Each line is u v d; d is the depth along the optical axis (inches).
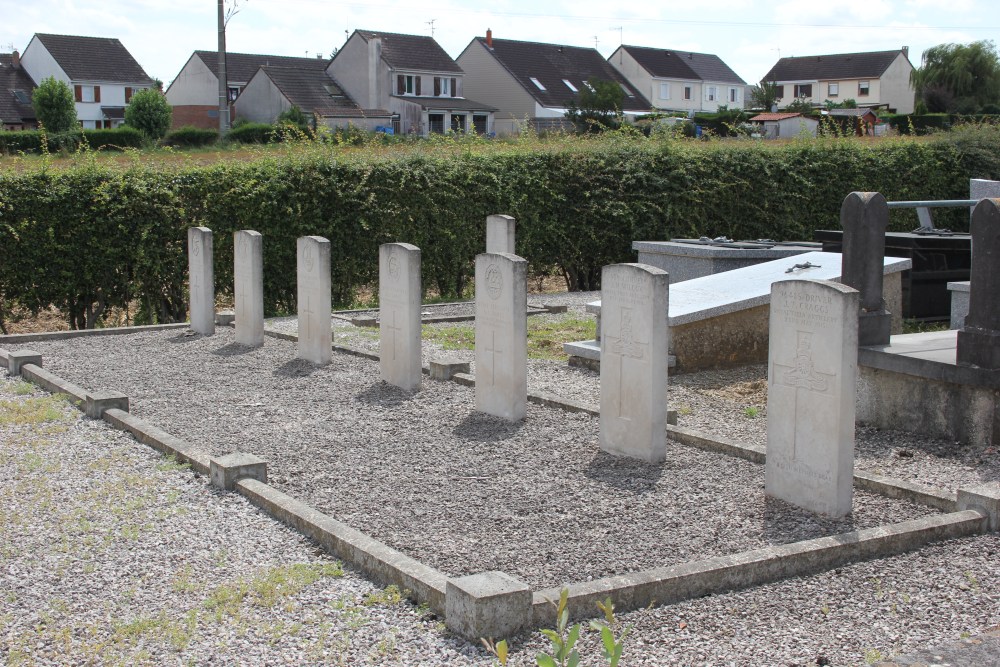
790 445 268.8
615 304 315.3
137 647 187.9
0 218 594.9
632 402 313.4
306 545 240.8
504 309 361.7
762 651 183.5
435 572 210.2
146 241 634.2
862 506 268.1
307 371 460.4
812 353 259.6
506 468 308.2
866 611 202.1
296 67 2517.2
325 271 467.2
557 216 794.2
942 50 2942.9
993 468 307.7
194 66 2800.2
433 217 734.5
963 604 205.2
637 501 275.1
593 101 2164.1
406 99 2464.3
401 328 416.2
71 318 637.3
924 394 341.4
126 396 372.5
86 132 1860.2
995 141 941.2
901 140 936.3
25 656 184.9
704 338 463.8
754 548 240.1
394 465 313.1
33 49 2753.4
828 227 881.5
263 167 673.0
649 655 182.1
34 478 293.4
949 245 592.1
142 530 250.8
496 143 827.4
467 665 179.0
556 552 238.8
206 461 299.4
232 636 191.3
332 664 180.2
